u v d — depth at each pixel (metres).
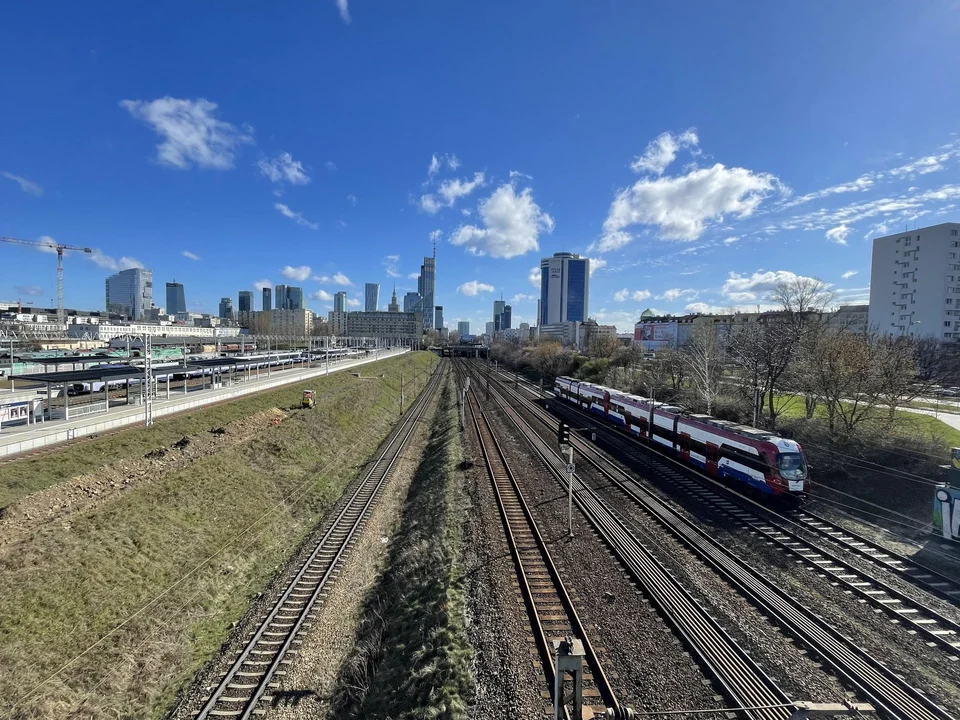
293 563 19.33
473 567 16.11
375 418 50.72
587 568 15.84
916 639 12.11
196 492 21.80
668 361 52.38
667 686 10.27
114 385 45.84
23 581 13.41
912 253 90.31
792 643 11.87
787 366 34.16
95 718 11.35
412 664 11.99
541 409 54.81
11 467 18.84
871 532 18.78
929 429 28.95
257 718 11.69
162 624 14.66
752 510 21.44
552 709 9.71
